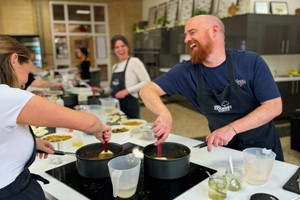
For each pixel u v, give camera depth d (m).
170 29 6.59
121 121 2.05
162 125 1.29
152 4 8.15
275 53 4.53
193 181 1.10
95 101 2.70
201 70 1.52
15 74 0.87
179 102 6.29
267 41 4.43
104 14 8.85
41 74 5.59
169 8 7.02
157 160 1.10
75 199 1.00
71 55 8.71
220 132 1.22
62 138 1.56
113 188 0.99
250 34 4.28
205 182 1.09
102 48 9.04
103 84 9.02
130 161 1.10
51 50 8.44
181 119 5.00
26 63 0.92
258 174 1.05
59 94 3.11
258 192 1.00
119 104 2.73
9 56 0.85
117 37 2.80
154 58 7.14
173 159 1.09
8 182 0.83
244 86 1.44
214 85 1.50
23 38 7.68
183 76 1.59
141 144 1.56
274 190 1.02
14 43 0.87
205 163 1.27
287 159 3.12
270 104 1.35
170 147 1.28
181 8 6.48
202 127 4.49
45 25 8.25
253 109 1.50
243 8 4.72
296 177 1.08
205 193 1.01
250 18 4.23
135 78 2.78
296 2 4.92
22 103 0.76
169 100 6.66
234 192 1.01
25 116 0.77
